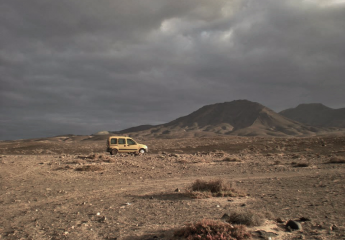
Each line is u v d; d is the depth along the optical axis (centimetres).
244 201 959
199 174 1783
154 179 1585
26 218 784
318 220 700
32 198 1069
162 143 6712
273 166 2142
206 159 2828
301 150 4250
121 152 3397
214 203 934
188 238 560
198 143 6269
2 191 1206
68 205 946
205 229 582
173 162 2452
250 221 649
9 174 1694
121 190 1245
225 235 555
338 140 5200
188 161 2533
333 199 948
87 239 601
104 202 991
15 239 606
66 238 608
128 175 1722
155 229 658
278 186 1270
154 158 2739
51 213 838
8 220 764
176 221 723
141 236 609
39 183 1427
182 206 901
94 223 722
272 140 6400
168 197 1063
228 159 2644
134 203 966
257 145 5331
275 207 852
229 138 7556
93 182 1473
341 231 611
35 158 2633
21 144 6669
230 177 1639
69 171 1842
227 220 679
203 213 801
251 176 1667
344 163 2227
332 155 3153
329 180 1388
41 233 646
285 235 589
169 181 1508
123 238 599
